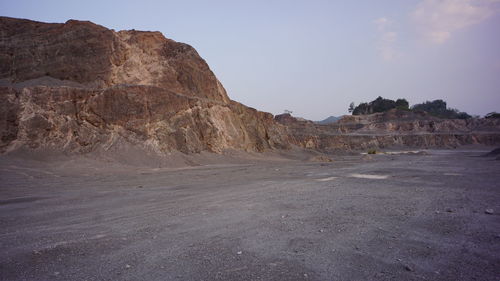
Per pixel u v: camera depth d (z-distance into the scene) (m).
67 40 32.28
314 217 8.42
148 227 7.60
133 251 5.90
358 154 63.28
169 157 29.28
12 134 23.23
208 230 7.27
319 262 5.18
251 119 50.44
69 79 31.11
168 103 33.09
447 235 6.61
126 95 29.83
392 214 8.66
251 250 5.84
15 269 5.10
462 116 162.88
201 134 36.03
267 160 38.34
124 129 28.97
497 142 88.88
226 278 4.61
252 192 13.20
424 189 13.34
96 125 27.88
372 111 148.38
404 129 100.12
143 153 27.95
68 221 8.29
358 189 13.68
